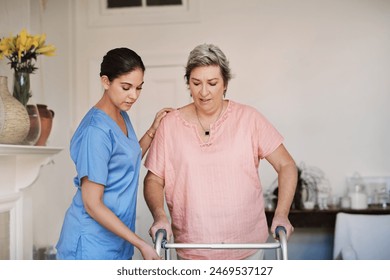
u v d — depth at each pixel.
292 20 3.53
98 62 3.62
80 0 3.64
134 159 1.76
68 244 1.72
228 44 3.56
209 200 1.84
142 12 3.61
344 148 3.50
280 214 1.78
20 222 2.29
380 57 3.48
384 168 3.47
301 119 3.53
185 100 3.58
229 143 1.85
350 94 3.50
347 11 3.50
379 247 3.02
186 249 1.89
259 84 3.54
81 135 1.66
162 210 1.86
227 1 3.56
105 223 1.61
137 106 3.62
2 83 2.03
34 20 3.13
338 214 3.09
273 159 1.94
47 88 3.25
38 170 2.29
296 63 3.52
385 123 3.48
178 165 1.89
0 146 1.84
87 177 1.63
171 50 3.59
